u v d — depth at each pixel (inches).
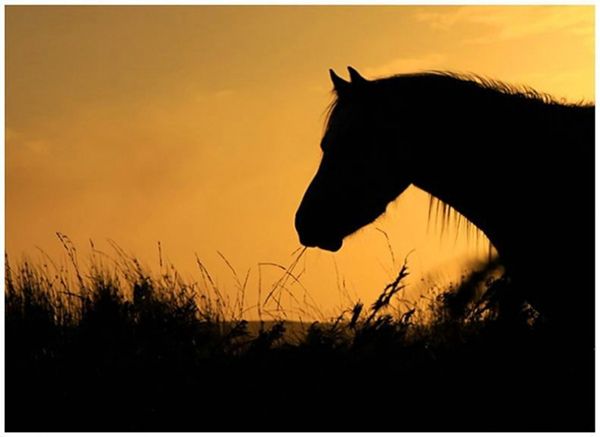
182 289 543.8
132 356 485.4
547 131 442.6
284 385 451.5
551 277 443.2
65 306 543.2
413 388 448.8
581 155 439.8
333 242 454.0
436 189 454.3
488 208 449.7
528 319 492.7
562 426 429.7
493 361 457.1
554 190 440.5
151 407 450.9
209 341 499.8
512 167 443.8
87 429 440.8
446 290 519.2
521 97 448.8
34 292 547.2
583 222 437.4
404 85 452.1
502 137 444.1
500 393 447.8
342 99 455.8
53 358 498.6
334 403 444.8
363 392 447.5
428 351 481.7
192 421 442.0
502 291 479.8
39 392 462.6
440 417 439.8
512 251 450.0
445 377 452.1
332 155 451.5
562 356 454.6
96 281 552.7
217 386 451.5
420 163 449.7
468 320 509.0
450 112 446.6
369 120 449.4
